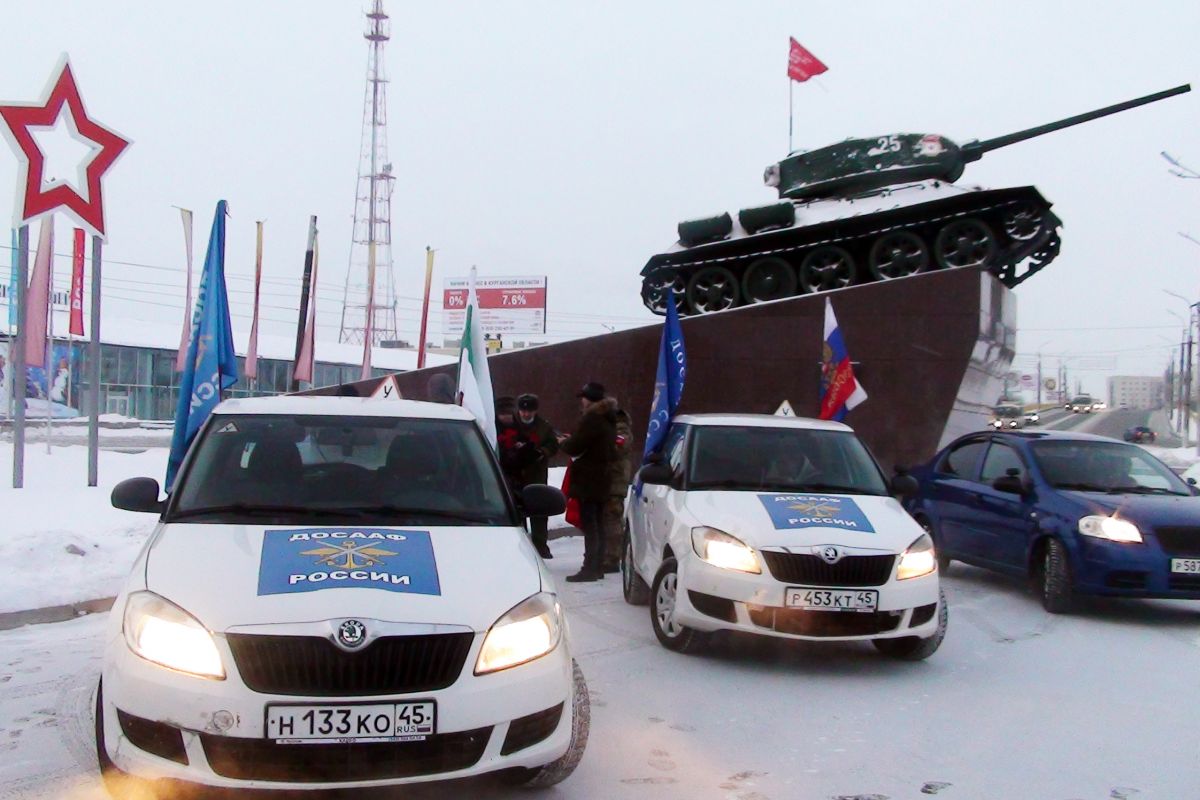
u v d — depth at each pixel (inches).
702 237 786.2
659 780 175.2
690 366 693.9
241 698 140.4
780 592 244.7
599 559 378.0
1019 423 2242.9
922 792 172.1
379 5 1889.8
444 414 216.5
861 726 208.7
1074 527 330.6
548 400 738.8
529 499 205.3
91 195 529.3
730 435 305.9
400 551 165.9
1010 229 696.4
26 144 510.0
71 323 1028.5
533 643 154.4
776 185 831.1
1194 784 177.8
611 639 284.5
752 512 262.8
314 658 142.9
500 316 1508.4
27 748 183.5
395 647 144.9
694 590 256.1
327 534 171.2
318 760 141.7
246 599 148.3
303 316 853.2
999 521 369.4
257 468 192.9
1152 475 363.6
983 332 641.6
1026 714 219.8
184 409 382.6
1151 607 355.6
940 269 716.0
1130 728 210.7
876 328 652.1
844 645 284.5
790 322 674.8
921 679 249.0
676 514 277.7
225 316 394.0
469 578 159.8
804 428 312.7
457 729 144.6
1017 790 173.8
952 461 415.8
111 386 1549.0
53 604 288.7
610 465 379.2
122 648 148.5
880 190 754.2
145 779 143.6
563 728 156.8
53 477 594.6
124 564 330.3
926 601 251.8
